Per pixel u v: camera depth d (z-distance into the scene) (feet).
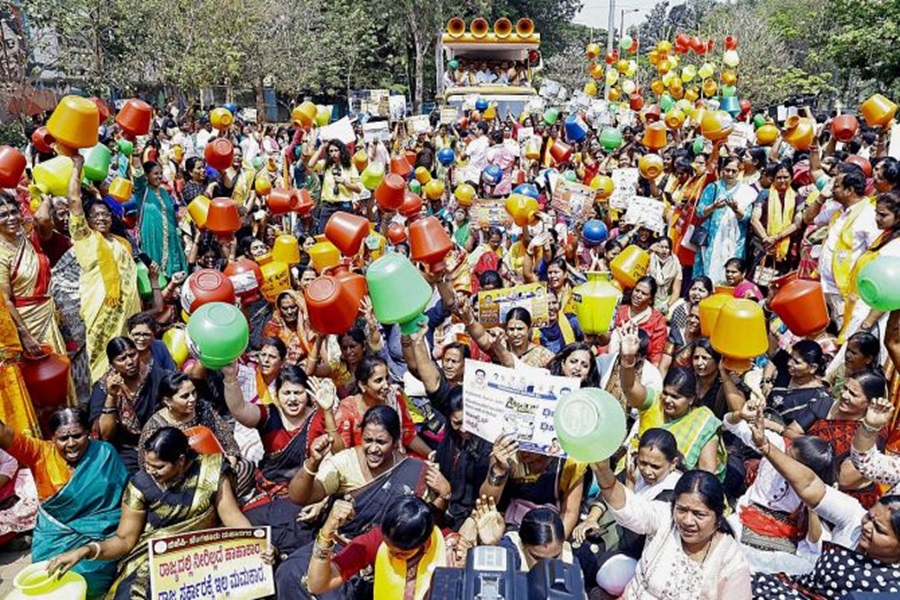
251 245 24.79
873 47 71.77
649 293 19.22
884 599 8.21
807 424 14.28
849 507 11.35
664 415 14.38
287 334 20.29
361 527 12.45
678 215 30.45
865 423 11.41
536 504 13.21
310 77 108.68
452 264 22.70
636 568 11.07
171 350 17.87
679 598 10.20
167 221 26.96
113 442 15.57
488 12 133.08
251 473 14.56
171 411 13.89
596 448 10.11
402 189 22.95
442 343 19.86
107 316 19.29
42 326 17.76
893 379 14.98
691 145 42.75
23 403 16.24
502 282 22.18
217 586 11.08
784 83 112.68
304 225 34.60
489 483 12.25
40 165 20.29
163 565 10.75
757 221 26.48
